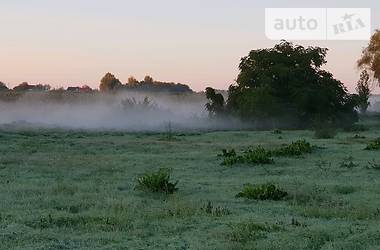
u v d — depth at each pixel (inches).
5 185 522.0
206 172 640.4
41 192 482.3
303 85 1567.4
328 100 1562.5
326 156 769.6
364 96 2262.6
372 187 510.0
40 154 823.1
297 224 351.6
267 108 1515.7
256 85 1604.3
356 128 1535.4
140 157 783.1
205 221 361.4
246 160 699.4
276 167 668.1
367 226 344.5
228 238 314.3
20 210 398.0
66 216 369.7
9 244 297.3
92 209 401.1
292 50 1620.3
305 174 610.9
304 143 831.7
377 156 765.9
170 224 351.9
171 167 679.1
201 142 1077.1
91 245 301.1
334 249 292.0
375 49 1961.1
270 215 386.0
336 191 491.5
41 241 307.1
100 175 609.6
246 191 466.6
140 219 366.9
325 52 1620.3
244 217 374.6
